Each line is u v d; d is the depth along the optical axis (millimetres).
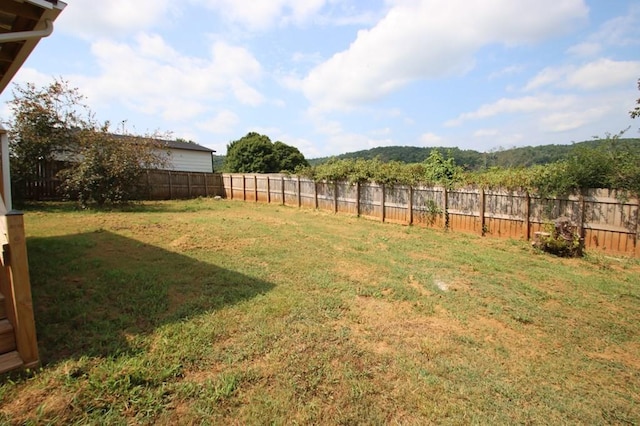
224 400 2156
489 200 8492
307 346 2877
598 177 6688
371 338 3139
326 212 13047
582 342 3285
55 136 11719
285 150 35594
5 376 2242
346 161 12781
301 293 4121
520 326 3596
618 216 6473
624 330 3549
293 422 2006
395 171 10781
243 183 17750
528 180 7711
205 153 25031
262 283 4426
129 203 13008
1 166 3342
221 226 8680
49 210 10398
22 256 2344
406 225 10312
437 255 6523
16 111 11016
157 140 14211
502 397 2377
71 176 11117
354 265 5535
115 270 4551
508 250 7090
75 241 6188
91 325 3000
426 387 2420
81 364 2404
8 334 2414
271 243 6902
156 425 1926
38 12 2912
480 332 3414
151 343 2768
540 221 7586
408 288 4559
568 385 2582
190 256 5590
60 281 4066
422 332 3336
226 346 2807
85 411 1988
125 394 2143
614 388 2582
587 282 5016
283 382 2369
